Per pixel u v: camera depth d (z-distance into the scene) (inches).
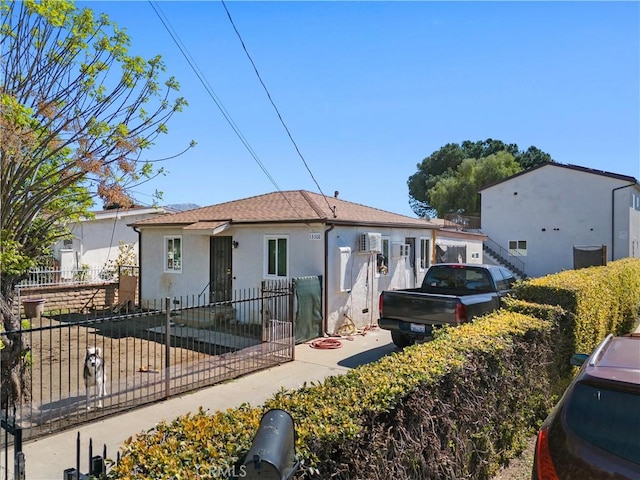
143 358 343.6
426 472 125.7
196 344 393.1
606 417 108.0
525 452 191.2
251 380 290.5
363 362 339.6
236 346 383.9
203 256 534.0
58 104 243.9
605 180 1074.7
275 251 474.0
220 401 251.6
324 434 93.6
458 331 187.9
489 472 163.0
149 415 230.1
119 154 258.5
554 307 243.0
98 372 238.2
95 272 681.6
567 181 1119.6
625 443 102.4
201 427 94.4
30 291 549.6
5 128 209.8
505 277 411.2
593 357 131.8
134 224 583.2
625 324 409.1
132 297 604.7
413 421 124.3
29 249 263.3
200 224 500.4
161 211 805.2
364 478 102.0
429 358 147.9
